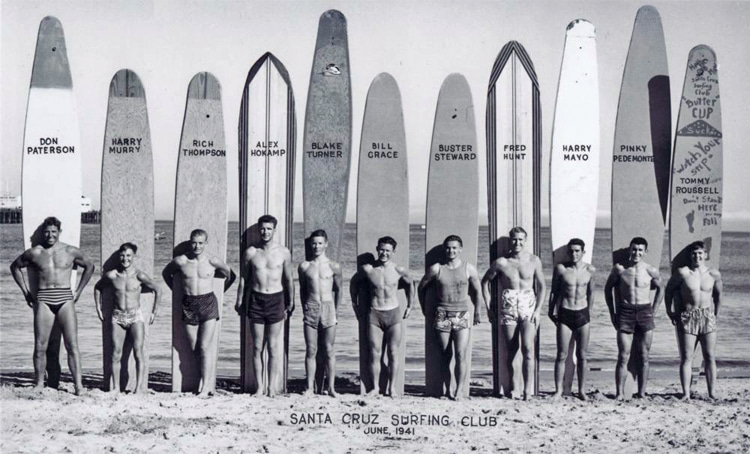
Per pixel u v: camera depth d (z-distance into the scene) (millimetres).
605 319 15594
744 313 16172
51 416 7137
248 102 8547
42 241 8352
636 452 6449
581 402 8039
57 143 8422
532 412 7652
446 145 8500
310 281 7996
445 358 8047
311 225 8523
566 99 8625
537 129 8547
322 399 7969
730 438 6828
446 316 7949
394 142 8492
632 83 8672
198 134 8453
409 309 8125
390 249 7938
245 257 8031
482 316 14148
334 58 8609
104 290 8172
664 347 13906
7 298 16422
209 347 8133
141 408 7488
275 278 7934
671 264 8602
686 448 6555
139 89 8461
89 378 9062
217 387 8625
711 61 8703
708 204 8633
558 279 8086
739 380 9508
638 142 8625
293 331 14969
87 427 6871
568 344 8148
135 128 8430
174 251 8305
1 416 7109
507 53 8609
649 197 8594
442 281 7938
